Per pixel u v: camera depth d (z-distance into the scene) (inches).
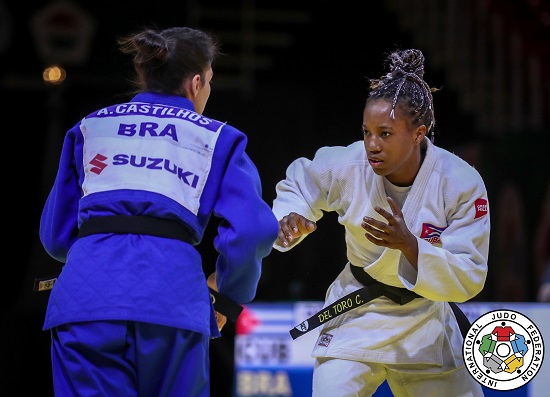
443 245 243.8
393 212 228.7
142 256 210.4
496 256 597.6
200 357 213.6
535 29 759.1
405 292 255.1
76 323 209.0
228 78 721.0
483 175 624.1
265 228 216.7
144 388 211.8
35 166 626.2
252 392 378.3
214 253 423.5
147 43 230.2
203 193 220.1
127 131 222.5
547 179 591.5
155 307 207.3
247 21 756.0
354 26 762.2
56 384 212.5
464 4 774.5
